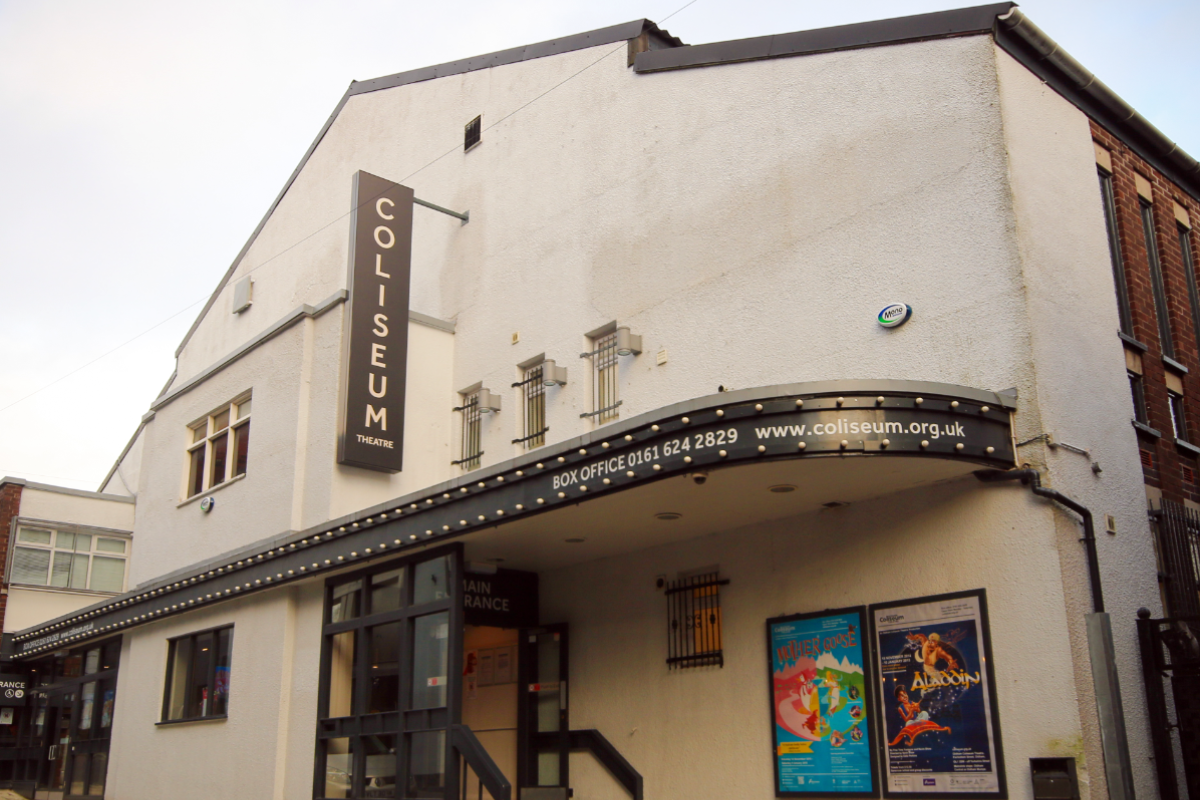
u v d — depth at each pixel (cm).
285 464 1518
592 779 1205
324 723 1323
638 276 1311
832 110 1130
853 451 826
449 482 1138
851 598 984
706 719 1092
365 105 1938
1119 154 1159
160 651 1731
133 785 1703
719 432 862
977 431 864
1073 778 792
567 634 1287
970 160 988
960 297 966
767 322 1136
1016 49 1027
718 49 1276
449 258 1652
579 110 1467
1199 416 1166
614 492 959
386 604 1274
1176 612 944
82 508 2692
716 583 1116
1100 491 917
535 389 1444
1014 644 854
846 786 947
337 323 1515
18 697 2197
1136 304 1105
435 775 1131
